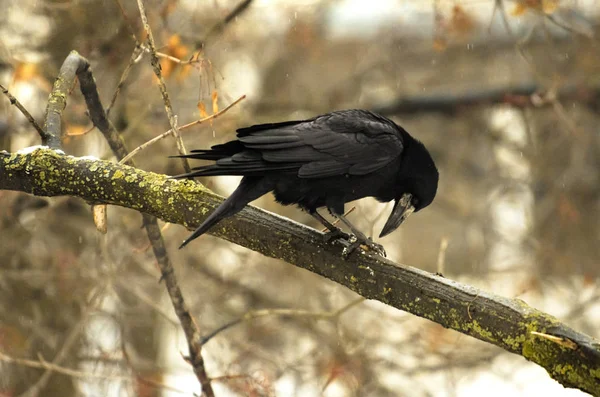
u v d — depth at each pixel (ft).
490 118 62.69
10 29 43.32
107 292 38.19
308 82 63.36
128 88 43.60
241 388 34.37
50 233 44.32
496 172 60.95
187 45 41.45
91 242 44.16
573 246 56.49
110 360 37.60
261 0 54.95
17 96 43.32
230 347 43.55
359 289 20.99
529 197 59.62
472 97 58.34
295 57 58.23
